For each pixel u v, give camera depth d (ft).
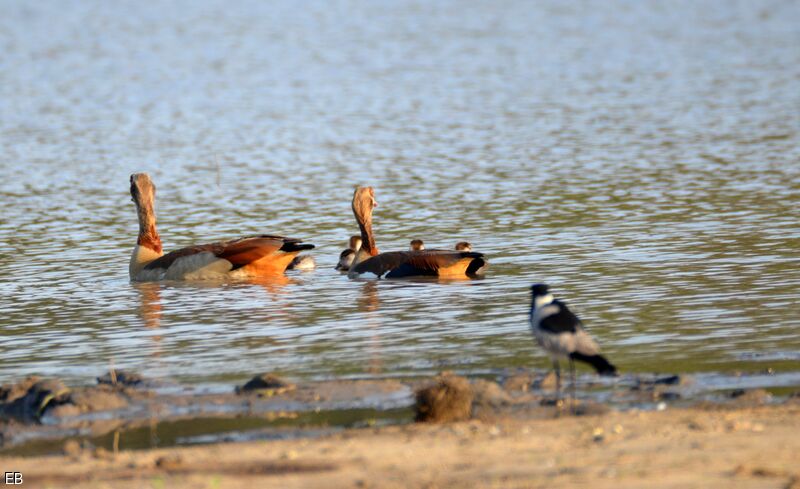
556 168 115.34
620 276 69.15
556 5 361.30
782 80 188.03
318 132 148.25
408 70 221.25
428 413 44.01
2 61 249.96
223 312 64.64
